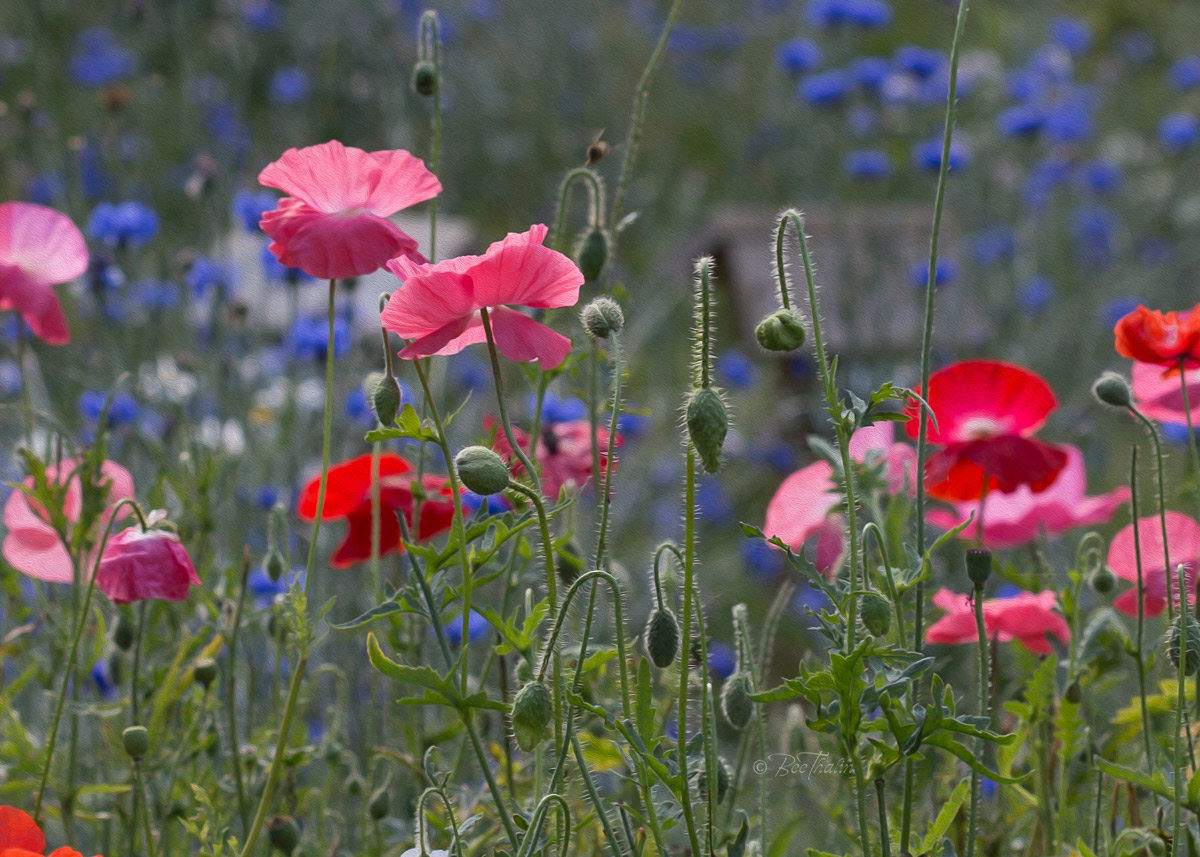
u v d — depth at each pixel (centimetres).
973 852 188
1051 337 430
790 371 411
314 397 295
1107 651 201
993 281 429
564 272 182
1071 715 194
